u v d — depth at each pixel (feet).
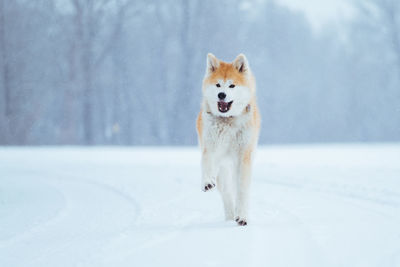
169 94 191.83
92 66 183.01
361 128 213.25
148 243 20.79
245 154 26.21
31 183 47.16
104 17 192.13
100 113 191.52
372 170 47.42
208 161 26.03
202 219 26.68
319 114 210.59
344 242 19.80
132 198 35.53
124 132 190.39
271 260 17.52
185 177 48.62
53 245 21.38
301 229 22.68
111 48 188.34
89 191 40.75
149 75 193.36
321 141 207.41
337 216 25.95
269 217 26.63
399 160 60.23
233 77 26.37
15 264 18.51
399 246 18.95
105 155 83.56
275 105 201.16
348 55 225.76
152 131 191.52
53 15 183.83
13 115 164.45
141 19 197.26
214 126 26.21
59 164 66.59
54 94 180.04
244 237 21.30
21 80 168.66
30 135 168.14
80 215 29.35
